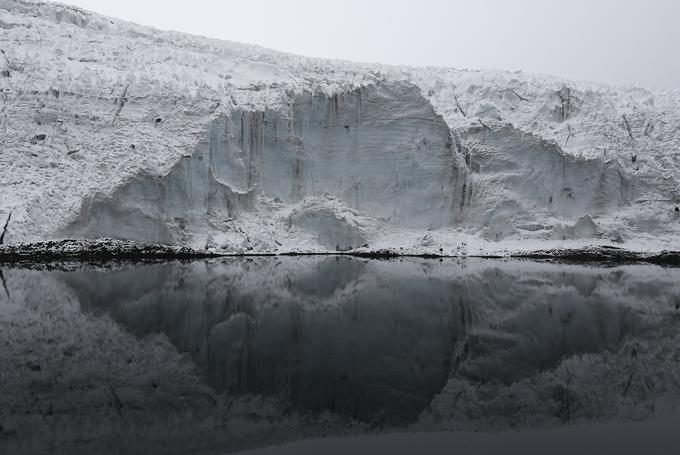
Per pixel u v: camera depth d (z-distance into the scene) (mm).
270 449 8414
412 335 15500
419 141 41625
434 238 40125
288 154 40844
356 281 24922
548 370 12727
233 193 38062
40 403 9852
